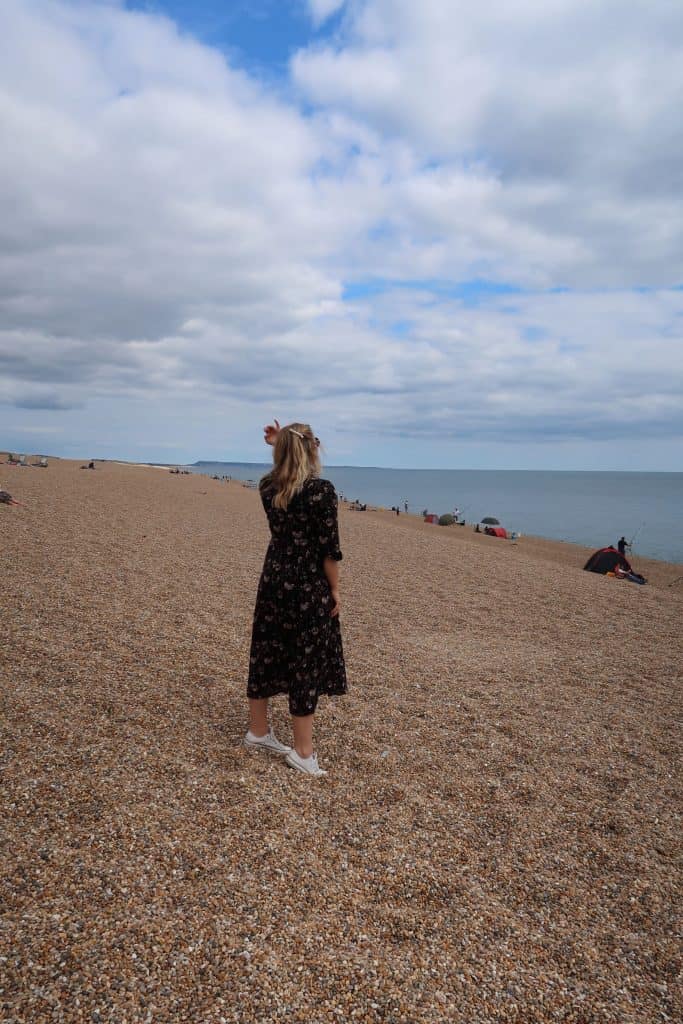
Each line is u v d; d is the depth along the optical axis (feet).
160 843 9.30
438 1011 6.98
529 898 9.31
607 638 26.37
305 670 11.95
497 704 17.31
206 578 29.86
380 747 13.91
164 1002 6.59
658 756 14.84
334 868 9.39
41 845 8.88
